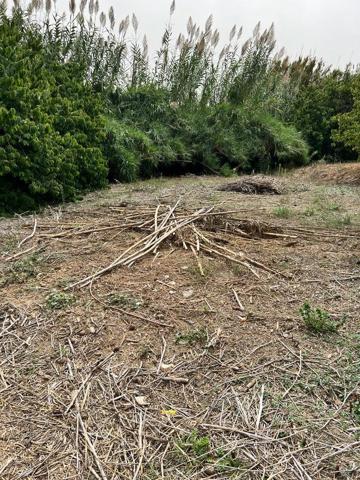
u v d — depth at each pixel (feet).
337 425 6.59
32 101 18.52
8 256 12.00
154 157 28.63
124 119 29.78
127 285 10.47
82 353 8.14
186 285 10.55
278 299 10.12
